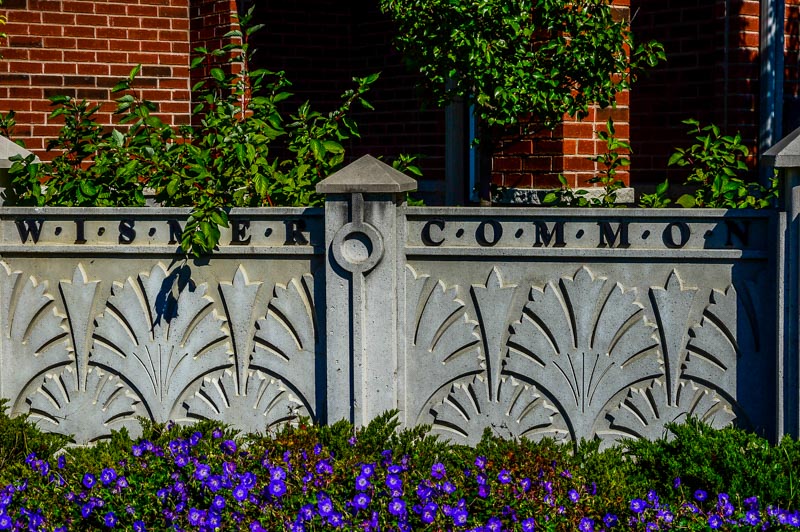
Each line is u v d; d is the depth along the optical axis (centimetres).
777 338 663
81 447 729
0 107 1113
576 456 661
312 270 731
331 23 1284
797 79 1095
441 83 851
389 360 718
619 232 691
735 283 678
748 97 1052
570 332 702
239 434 748
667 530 566
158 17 1155
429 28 815
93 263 762
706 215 677
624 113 972
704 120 1082
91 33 1133
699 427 664
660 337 691
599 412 704
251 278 741
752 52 1052
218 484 586
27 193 798
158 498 591
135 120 812
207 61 1145
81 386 770
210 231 725
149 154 793
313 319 734
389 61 1250
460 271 714
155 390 760
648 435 698
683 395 691
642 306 692
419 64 842
